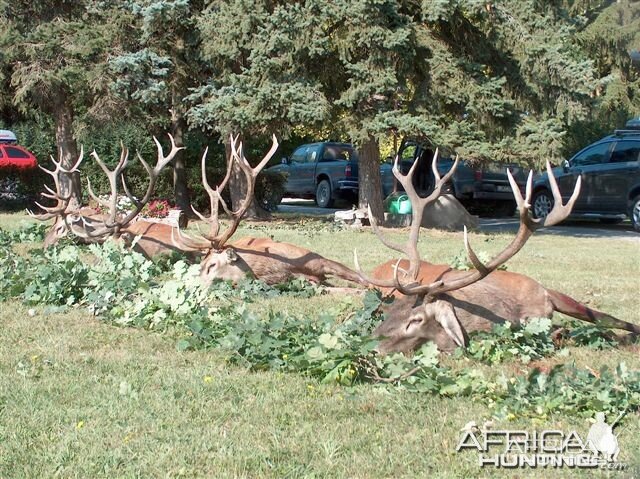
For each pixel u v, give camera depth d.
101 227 12.39
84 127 21.06
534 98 19.22
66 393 5.88
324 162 27.69
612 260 14.05
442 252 14.50
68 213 13.37
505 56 19.25
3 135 27.66
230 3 19.25
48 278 9.24
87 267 9.62
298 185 28.56
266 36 18.28
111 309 8.55
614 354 7.24
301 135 32.38
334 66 19.14
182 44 20.48
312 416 5.48
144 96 19.45
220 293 9.38
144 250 11.70
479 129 18.62
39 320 8.23
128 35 20.28
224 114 18.62
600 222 23.36
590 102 19.44
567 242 17.25
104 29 19.83
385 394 5.90
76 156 22.84
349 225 19.72
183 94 21.03
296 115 18.16
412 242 7.20
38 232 15.05
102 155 23.39
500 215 25.27
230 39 18.81
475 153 17.97
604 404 5.50
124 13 19.97
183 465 4.68
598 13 33.66
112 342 7.41
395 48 17.83
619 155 20.48
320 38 18.02
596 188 20.70
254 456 4.79
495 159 18.19
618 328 7.75
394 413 5.54
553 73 18.75
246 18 18.44
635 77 34.59
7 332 7.68
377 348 6.65
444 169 24.42
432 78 18.31
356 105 18.59
